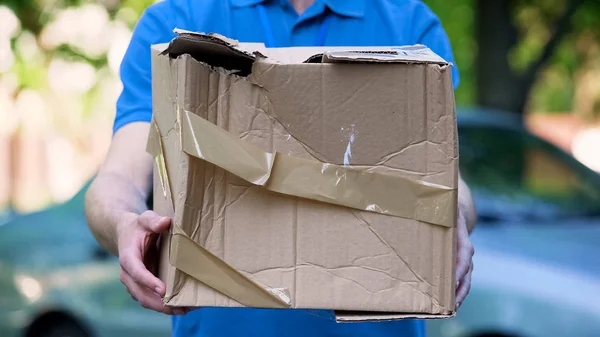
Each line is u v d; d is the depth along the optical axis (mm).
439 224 1633
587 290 3564
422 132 1620
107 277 4512
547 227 4016
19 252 4840
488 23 7859
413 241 1645
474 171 4344
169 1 2164
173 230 1610
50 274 4699
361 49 1698
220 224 1622
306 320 2043
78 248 4676
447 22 10430
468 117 4730
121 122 2080
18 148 13672
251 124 1608
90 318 4527
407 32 2156
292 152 1618
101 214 1874
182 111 1582
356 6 2139
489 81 7875
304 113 1608
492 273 3688
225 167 1588
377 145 1622
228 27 2111
